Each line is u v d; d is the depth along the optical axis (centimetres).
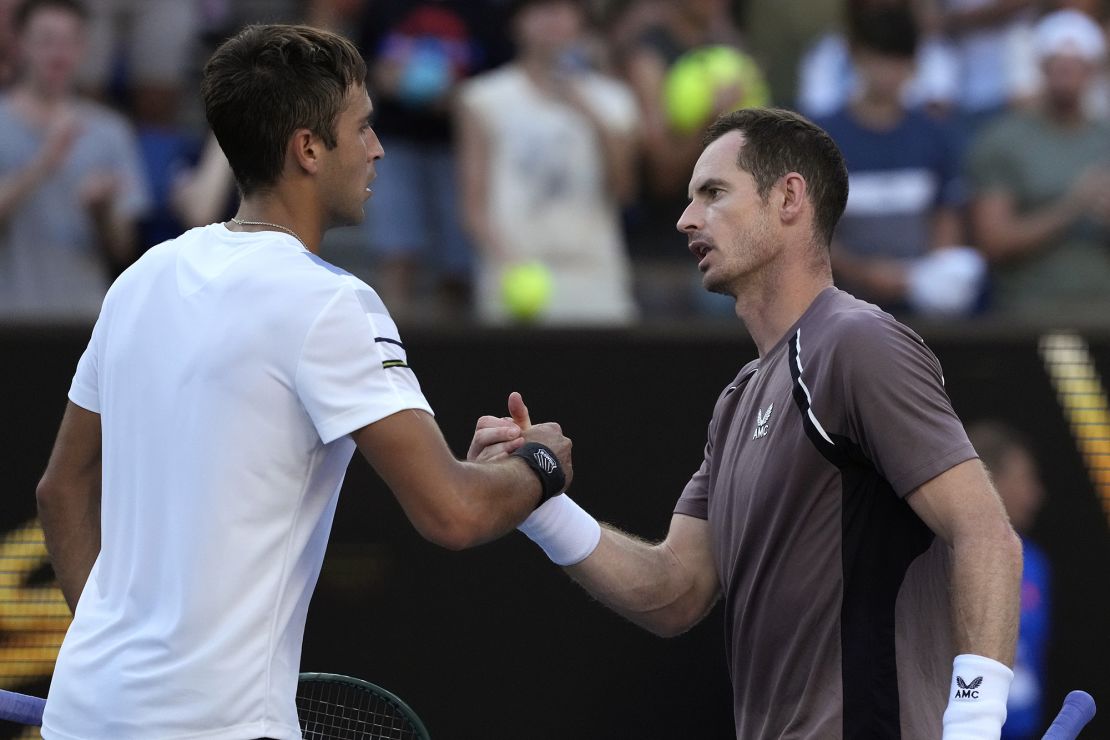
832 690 955
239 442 862
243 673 850
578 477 1767
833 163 1064
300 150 920
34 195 2006
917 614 962
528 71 2094
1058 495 1784
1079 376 1800
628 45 2231
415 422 877
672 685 1747
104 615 895
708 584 1143
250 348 867
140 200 2105
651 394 1778
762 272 1055
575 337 1778
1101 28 2361
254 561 859
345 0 2144
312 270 885
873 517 967
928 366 969
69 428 973
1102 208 2138
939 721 941
